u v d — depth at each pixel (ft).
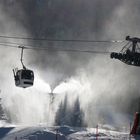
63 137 229.45
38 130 239.71
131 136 247.70
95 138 233.14
